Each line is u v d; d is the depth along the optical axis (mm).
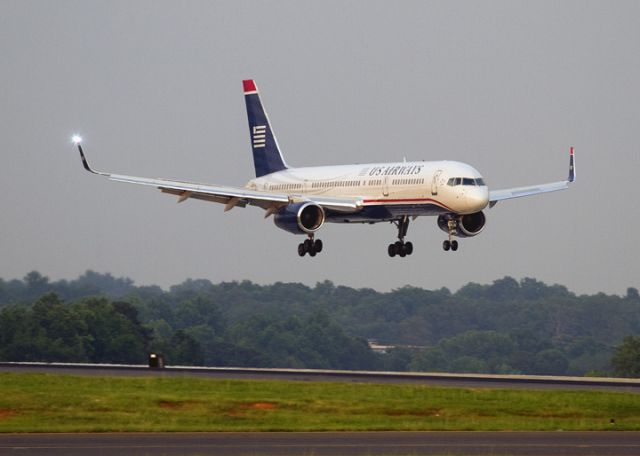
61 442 150500
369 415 174625
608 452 144750
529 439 154625
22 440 152125
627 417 173875
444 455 142000
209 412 176125
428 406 181375
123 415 173250
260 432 160375
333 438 155000
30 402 182250
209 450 144375
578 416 174500
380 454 142500
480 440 153625
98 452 142375
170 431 160625
